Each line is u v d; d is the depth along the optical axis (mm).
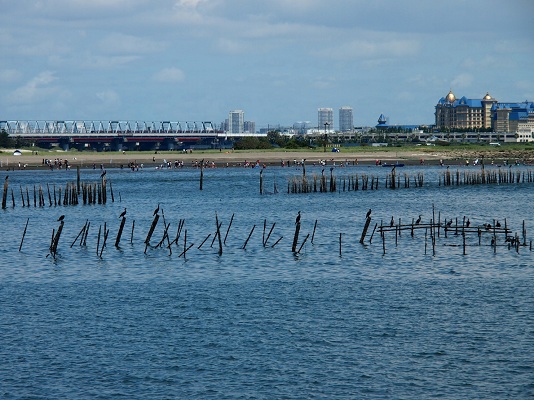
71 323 85562
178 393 65750
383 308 90500
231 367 71125
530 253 124562
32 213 189000
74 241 137375
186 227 162125
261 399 64375
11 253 131500
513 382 67250
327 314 88188
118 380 68438
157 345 77312
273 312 89312
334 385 66875
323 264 118625
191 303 94250
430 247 131625
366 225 136875
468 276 108000
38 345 77562
